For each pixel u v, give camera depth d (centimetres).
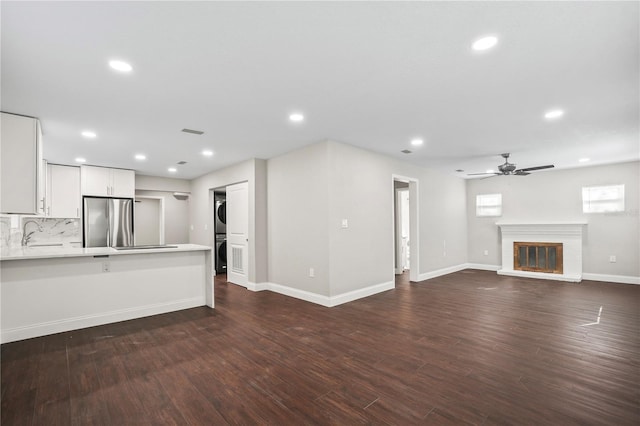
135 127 358
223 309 416
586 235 622
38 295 325
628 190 579
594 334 315
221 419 183
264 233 538
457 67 232
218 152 488
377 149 481
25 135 311
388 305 431
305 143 441
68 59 213
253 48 204
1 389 216
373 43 200
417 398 204
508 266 693
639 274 568
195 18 172
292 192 484
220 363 256
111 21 173
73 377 233
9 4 156
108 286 366
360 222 473
